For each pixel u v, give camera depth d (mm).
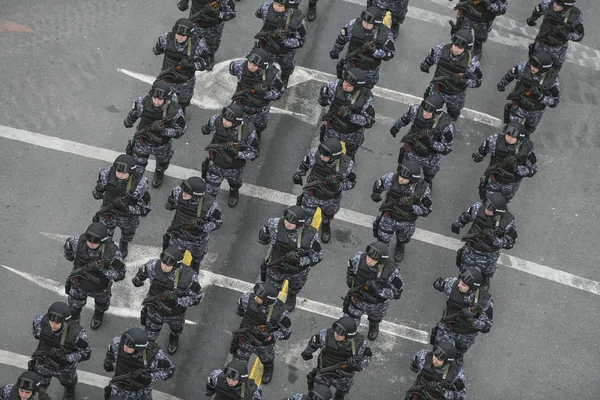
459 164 67938
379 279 54562
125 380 50531
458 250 60750
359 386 57406
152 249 61281
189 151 65875
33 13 70875
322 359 52750
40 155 64125
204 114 67938
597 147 70250
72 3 71812
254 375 55219
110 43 70312
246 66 62312
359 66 65938
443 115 61281
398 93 70938
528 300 62188
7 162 63438
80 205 62500
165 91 58906
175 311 53781
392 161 67375
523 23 76375
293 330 58969
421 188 58125
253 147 59688
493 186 62625
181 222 56469
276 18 65438
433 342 55969
